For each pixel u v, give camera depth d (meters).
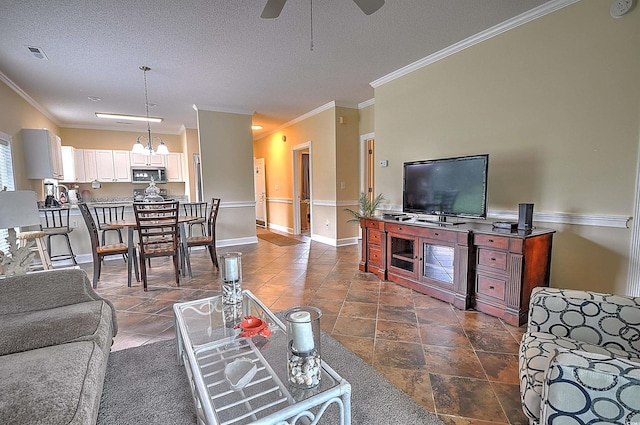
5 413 0.94
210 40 3.03
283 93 4.82
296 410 1.03
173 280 3.65
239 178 5.86
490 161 3.04
